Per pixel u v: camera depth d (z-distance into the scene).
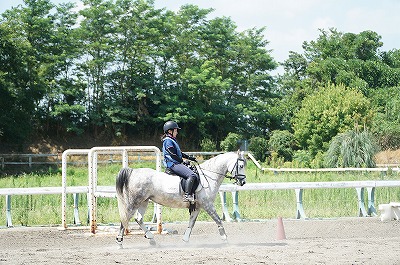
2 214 19.47
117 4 62.09
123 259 11.30
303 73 79.44
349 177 31.45
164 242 14.79
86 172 40.84
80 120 64.00
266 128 68.88
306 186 19.36
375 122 53.56
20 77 49.56
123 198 13.55
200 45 67.44
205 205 13.83
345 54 74.94
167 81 65.19
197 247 13.48
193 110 63.38
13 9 59.78
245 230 16.84
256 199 22.08
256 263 10.62
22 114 50.41
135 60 63.22
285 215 19.78
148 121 65.25
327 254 11.66
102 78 62.44
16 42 50.12
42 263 10.90
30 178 34.41
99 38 61.91
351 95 50.19
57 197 21.59
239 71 70.12
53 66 59.12
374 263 10.59
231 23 70.38
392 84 70.38
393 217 18.67
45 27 58.88
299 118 52.00
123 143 64.12
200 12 67.81
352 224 17.69
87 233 16.02
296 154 50.34
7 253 12.36
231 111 66.31
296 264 10.48
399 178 31.38
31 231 16.75
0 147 56.28
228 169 13.96
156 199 13.66
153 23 63.16
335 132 49.12
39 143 60.31
